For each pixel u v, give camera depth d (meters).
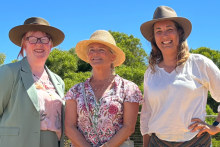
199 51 17.67
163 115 2.95
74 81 11.23
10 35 3.74
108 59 3.38
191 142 2.85
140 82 12.12
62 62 13.10
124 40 17.95
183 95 2.88
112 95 3.18
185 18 3.08
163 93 2.98
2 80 3.15
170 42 3.11
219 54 17.20
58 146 3.47
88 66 14.73
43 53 3.55
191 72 2.95
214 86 2.95
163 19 3.09
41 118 3.26
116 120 3.11
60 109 3.52
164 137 2.92
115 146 2.99
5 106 3.22
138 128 6.38
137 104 3.23
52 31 3.72
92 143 3.09
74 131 3.15
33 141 3.13
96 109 3.13
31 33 3.59
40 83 3.49
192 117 2.87
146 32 3.41
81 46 3.67
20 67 3.35
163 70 3.12
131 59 16.25
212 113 11.46
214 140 6.41
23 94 3.21
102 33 3.40
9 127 3.13
